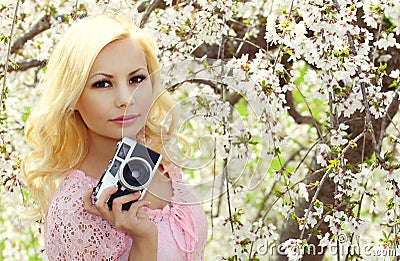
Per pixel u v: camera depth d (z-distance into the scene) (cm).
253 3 318
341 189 252
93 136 216
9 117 385
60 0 366
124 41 206
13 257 459
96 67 203
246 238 263
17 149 383
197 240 221
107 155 216
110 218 196
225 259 261
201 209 229
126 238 210
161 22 284
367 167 264
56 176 223
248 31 334
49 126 214
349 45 259
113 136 207
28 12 361
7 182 308
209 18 276
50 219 211
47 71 213
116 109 204
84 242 205
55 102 207
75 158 219
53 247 210
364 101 249
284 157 484
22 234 450
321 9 251
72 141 218
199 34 279
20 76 428
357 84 262
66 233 206
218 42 294
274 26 262
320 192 352
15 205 334
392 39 271
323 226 353
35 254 446
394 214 241
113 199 195
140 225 199
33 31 369
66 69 205
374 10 266
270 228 262
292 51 261
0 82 318
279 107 251
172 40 279
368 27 332
